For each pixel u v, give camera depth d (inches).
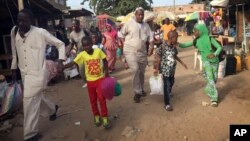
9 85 266.4
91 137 215.6
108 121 228.5
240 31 581.3
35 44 206.5
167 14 1240.8
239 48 474.6
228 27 677.9
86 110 271.9
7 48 412.2
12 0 378.6
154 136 209.3
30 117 208.2
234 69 379.6
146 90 326.3
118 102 288.7
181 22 1679.4
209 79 261.9
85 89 352.5
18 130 236.2
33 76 205.9
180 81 360.8
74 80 405.7
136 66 273.6
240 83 334.0
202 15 1068.5
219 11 832.3
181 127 221.6
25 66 207.3
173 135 209.5
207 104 265.6
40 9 517.0
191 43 271.1
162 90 267.3
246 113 242.5
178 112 251.8
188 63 498.6
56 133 224.2
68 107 285.1
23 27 203.5
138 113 254.2
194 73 402.3
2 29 445.7
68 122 244.5
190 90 316.8
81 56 223.0
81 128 230.8
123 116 249.6
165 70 249.3
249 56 398.9
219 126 220.2
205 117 238.1
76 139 213.3
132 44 270.1
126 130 219.1
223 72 363.9
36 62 206.7
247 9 579.5
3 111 256.5
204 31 262.4
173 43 247.9
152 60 574.9
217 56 262.4
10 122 252.4
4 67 405.1
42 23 621.3
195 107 262.1
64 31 657.6
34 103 207.8
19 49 208.1
